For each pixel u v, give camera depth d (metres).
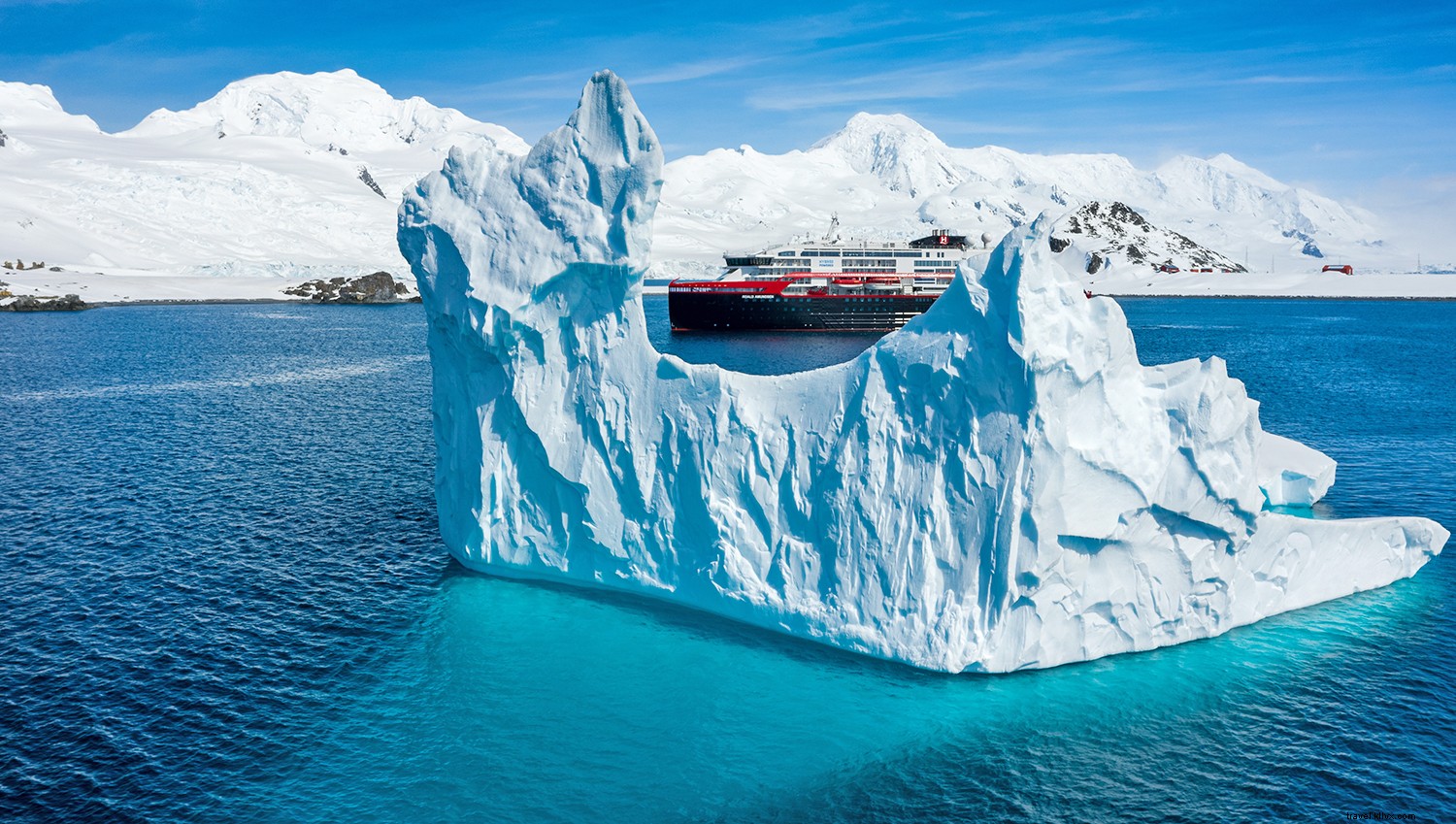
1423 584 32.31
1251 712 24.56
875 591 26.28
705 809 21.20
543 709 25.06
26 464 50.41
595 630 29.20
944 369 25.30
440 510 34.78
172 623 30.50
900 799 21.52
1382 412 67.31
